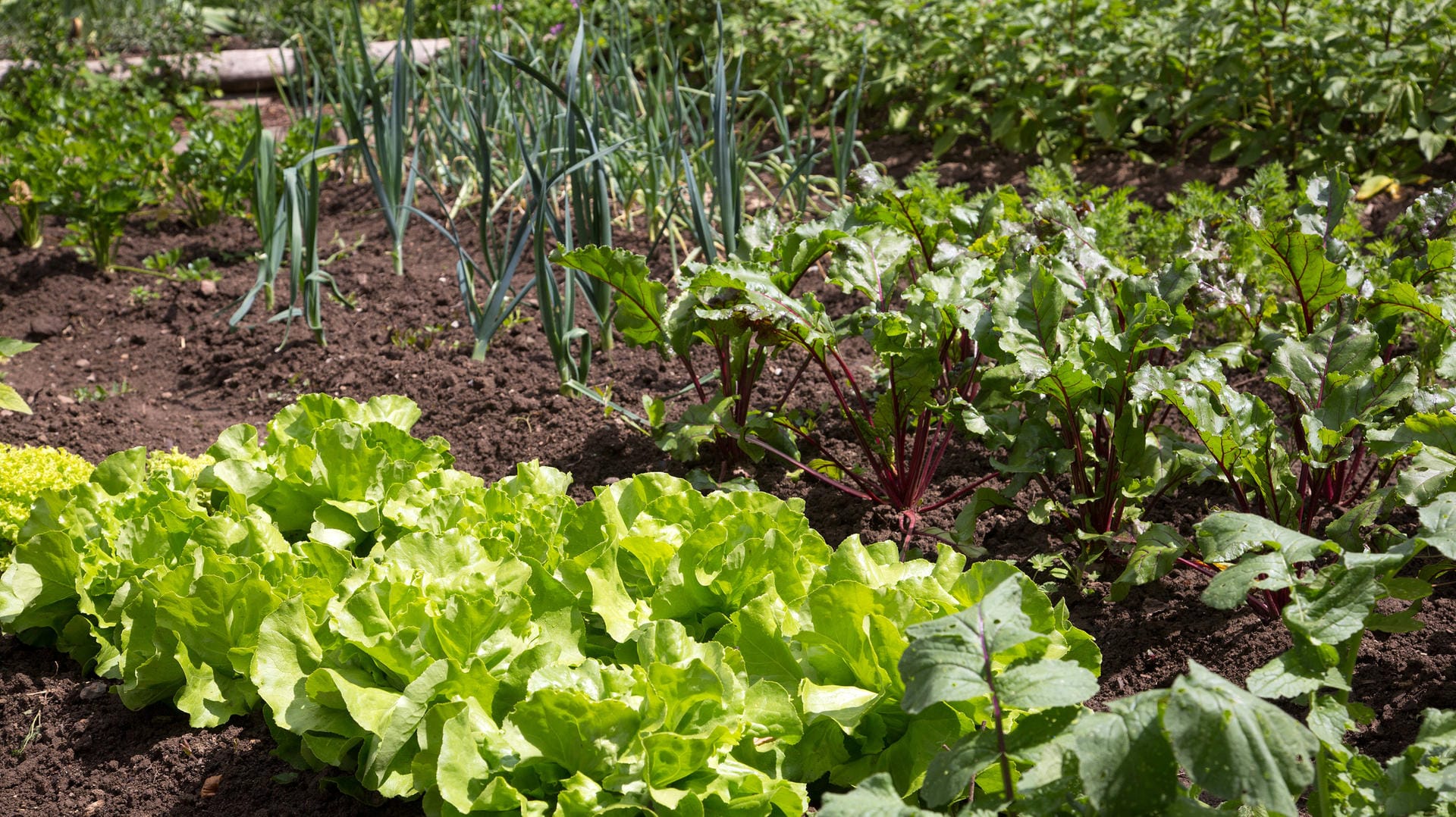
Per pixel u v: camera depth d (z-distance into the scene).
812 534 2.50
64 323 5.07
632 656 2.30
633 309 3.39
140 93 7.77
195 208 6.03
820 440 3.68
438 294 5.05
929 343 3.03
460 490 2.92
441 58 6.65
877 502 3.27
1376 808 1.68
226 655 2.44
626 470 3.66
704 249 4.07
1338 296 2.86
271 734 2.43
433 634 2.17
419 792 2.07
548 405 4.11
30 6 8.95
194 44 8.42
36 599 2.75
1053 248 3.25
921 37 6.39
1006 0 6.01
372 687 2.20
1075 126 5.88
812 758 2.07
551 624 2.25
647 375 4.28
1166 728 1.47
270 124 7.50
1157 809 1.49
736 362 3.40
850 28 6.71
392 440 3.12
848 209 3.56
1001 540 3.13
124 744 2.53
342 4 8.35
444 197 6.17
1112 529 2.91
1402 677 2.41
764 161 6.33
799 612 2.10
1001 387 2.85
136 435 4.11
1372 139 5.08
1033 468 2.74
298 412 3.25
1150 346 2.67
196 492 2.98
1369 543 2.82
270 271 4.57
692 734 1.92
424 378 4.38
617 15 6.14
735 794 1.97
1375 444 2.41
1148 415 2.86
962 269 3.05
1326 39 5.03
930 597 2.18
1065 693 1.56
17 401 3.48
